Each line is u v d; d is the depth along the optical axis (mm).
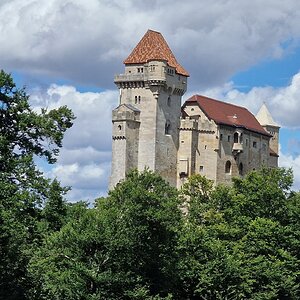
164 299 88500
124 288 87750
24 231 81062
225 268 103062
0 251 81625
